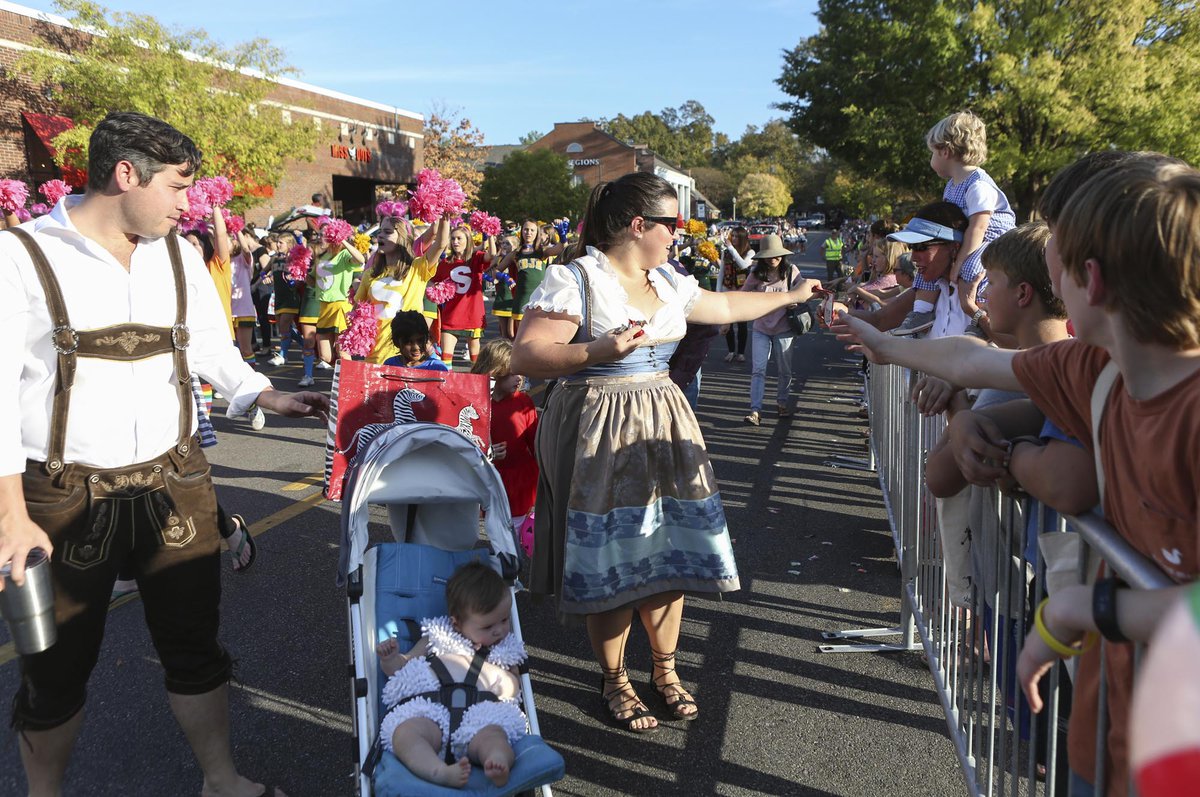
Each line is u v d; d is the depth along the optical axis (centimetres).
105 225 259
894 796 314
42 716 268
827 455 784
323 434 880
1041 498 191
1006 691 243
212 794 300
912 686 387
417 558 328
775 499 654
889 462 520
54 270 249
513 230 2045
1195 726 57
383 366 394
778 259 891
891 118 2561
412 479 345
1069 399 178
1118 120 2194
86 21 2191
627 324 322
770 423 923
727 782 323
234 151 2342
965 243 433
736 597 482
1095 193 143
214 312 304
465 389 398
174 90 2244
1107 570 169
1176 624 64
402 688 274
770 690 386
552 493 346
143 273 266
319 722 362
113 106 2186
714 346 1595
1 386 237
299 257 1088
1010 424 224
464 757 248
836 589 490
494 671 282
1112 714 162
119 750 343
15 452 238
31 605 238
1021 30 2250
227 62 2391
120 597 479
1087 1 2145
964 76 2384
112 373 259
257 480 708
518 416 478
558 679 397
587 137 7662
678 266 632
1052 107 2138
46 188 969
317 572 515
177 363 275
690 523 342
